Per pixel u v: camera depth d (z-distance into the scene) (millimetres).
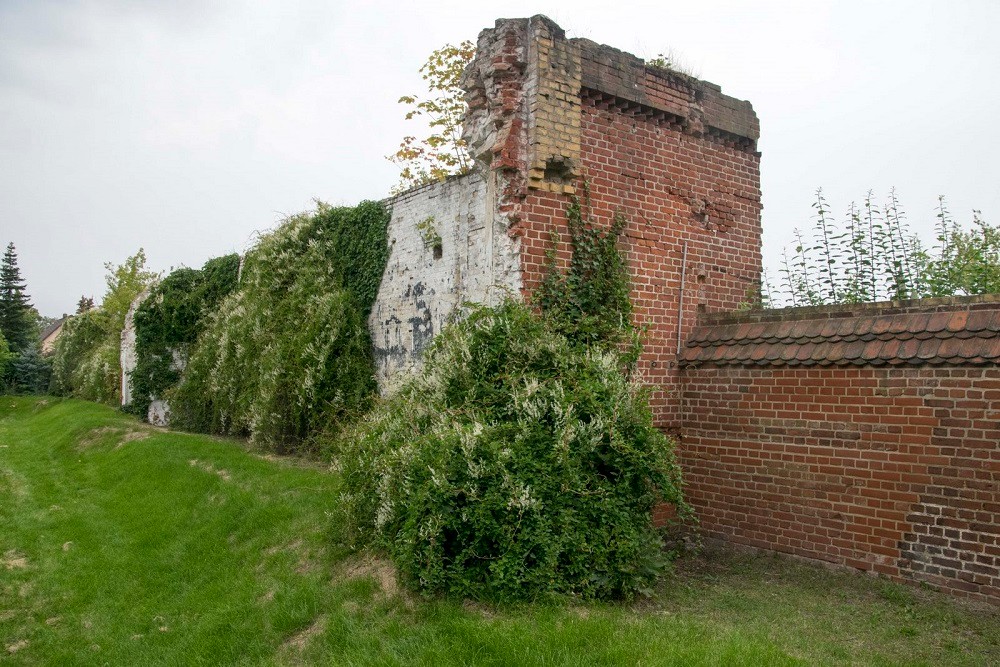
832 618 5945
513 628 4953
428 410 7285
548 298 8125
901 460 6855
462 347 7449
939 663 5000
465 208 9641
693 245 9570
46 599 8492
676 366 9094
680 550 8289
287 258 14523
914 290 9391
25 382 41625
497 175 8344
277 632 6168
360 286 12492
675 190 9430
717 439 8594
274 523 8930
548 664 4488
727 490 8430
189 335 19672
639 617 5531
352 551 7363
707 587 6863
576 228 8430
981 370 6328
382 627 5562
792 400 7828
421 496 5934
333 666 5172
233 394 15055
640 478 6590
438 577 5801
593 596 5898
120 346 27562
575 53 8477
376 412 9094
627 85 8938
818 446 7555
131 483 12961
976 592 6262
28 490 13875
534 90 8156
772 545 7926
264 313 14398
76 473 15133
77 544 10305
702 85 9750
